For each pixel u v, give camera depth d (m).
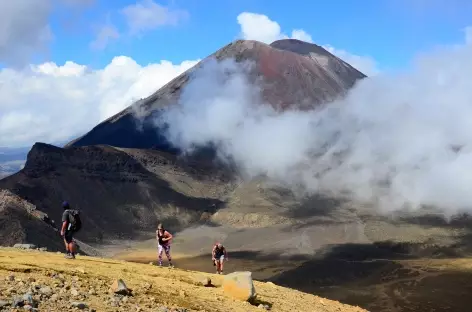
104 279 18.95
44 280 15.52
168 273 25.05
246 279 21.81
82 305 12.74
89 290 15.45
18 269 17.19
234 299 21.11
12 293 12.62
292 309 22.53
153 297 17.06
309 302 26.66
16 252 24.28
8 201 183.75
